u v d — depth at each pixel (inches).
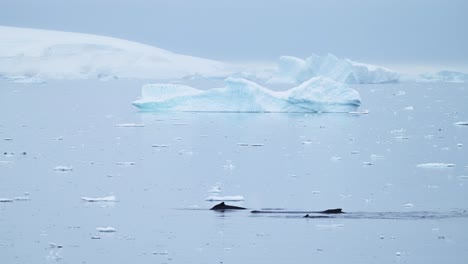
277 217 3383.4
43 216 3400.6
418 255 2864.2
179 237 3085.6
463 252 2891.2
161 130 6491.1
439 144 5610.2
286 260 2805.1
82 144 5669.3
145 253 2883.9
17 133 6353.3
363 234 3117.6
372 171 4495.6
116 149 5413.4
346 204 3631.9
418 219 3348.9
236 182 4188.0
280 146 5556.1
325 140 5851.4
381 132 6314.0
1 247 2955.2
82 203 3663.9
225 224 3270.2
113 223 3287.4
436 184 4084.6
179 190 3966.5
